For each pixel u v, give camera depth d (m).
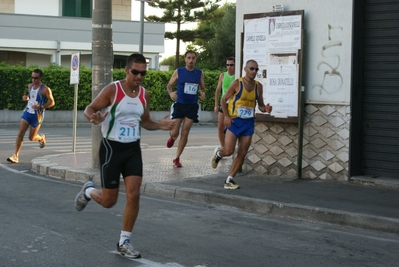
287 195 9.57
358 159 10.83
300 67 10.96
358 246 7.26
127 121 6.52
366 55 10.74
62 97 30.97
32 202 9.54
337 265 6.45
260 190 9.99
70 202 9.57
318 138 11.01
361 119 10.84
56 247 6.93
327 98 10.88
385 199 9.30
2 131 24.84
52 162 13.48
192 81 12.51
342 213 8.34
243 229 8.03
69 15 40.91
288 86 11.14
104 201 6.64
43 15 37.03
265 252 6.91
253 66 9.70
